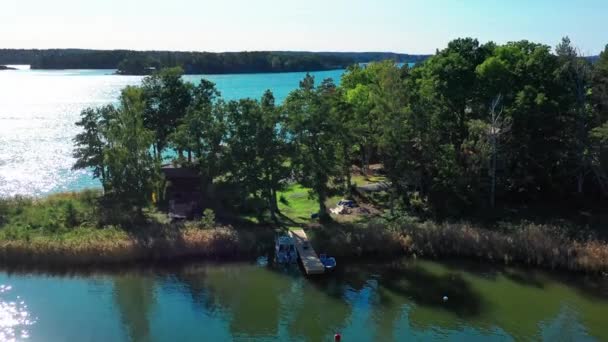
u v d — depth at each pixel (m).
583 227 47.19
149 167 50.84
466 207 51.59
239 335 33.41
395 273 42.44
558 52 54.41
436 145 51.94
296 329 34.22
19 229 46.03
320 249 45.25
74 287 39.59
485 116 54.94
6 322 34.09
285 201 58.06
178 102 65.50
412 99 51.91
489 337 33.19
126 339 32.62
